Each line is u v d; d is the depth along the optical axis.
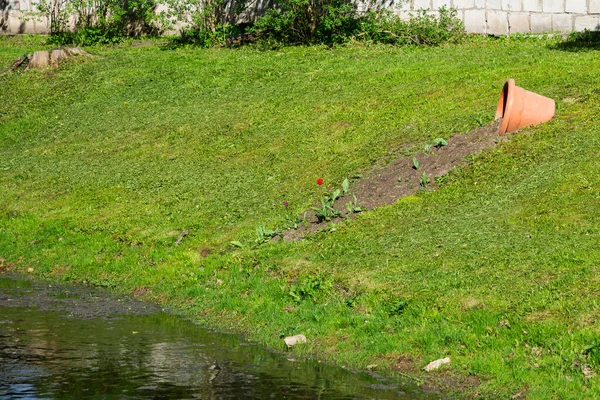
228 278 12.79
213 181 17.53
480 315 9.62
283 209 15.29
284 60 25.97
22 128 23.44
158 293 13.02
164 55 27.89
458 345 9.27
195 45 29.52
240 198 16.31
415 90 20.52
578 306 9.33
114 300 12.91
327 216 14.41
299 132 19.41
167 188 17.61
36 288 13.75
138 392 8.46
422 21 27.17
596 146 14.28
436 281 10.77
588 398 7.77
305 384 8.79
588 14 26.47
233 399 8.28
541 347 8.83
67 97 25.00
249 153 18.83
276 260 12.98
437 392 8.49
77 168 19.81
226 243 14.32
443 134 16.61
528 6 27.05
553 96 17.48
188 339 10.62
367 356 9.52
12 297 13.03
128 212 16.64
